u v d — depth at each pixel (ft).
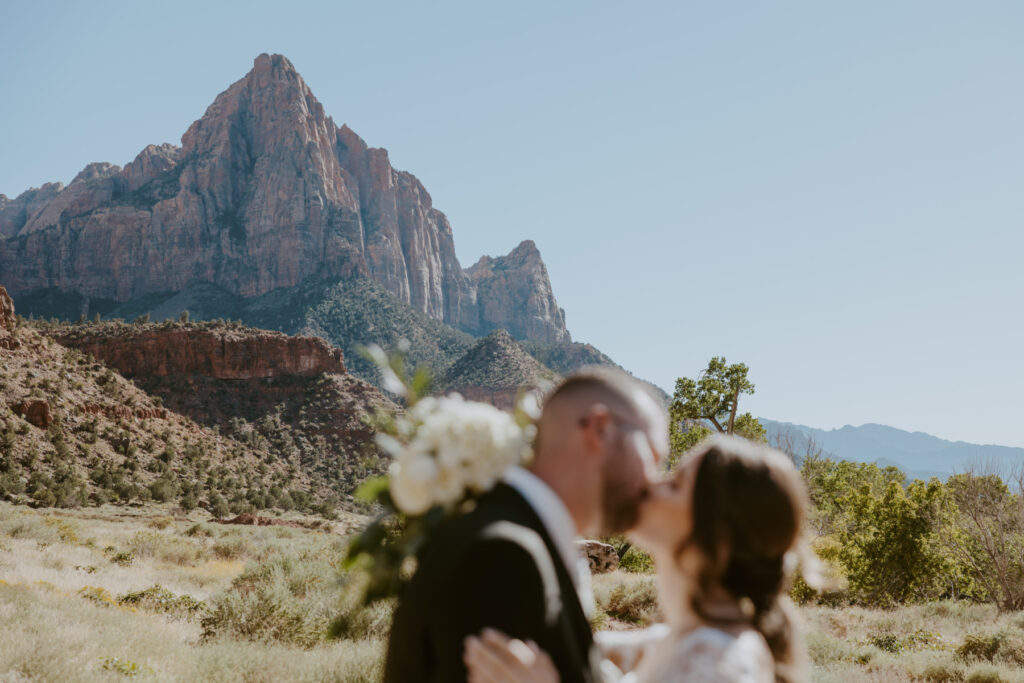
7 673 25.13
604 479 5.22
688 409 143.43
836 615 67.62
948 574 84.48
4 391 266.36
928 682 43.01
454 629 4.42
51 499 208.44
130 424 307.58
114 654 30.58
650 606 58.13
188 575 72.74
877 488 134.31
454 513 5.08
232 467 320.50
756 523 5.01
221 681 28.30
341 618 5.37
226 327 448.24
